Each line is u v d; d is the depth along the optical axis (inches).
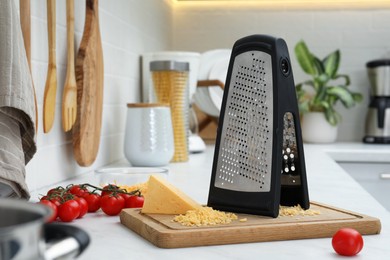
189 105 86.7
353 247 30.3
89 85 59.9
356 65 120.6
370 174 98.0
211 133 115.2
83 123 58.7
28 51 46.1
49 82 50.3
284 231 34.0
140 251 31.6
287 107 38.5
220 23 122.0
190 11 122.3
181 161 77.0
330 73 113.0
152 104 69.7
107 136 73.5
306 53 112.0
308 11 120.7
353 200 48.8
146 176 48.9
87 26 60.1
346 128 120.6
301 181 39.5
